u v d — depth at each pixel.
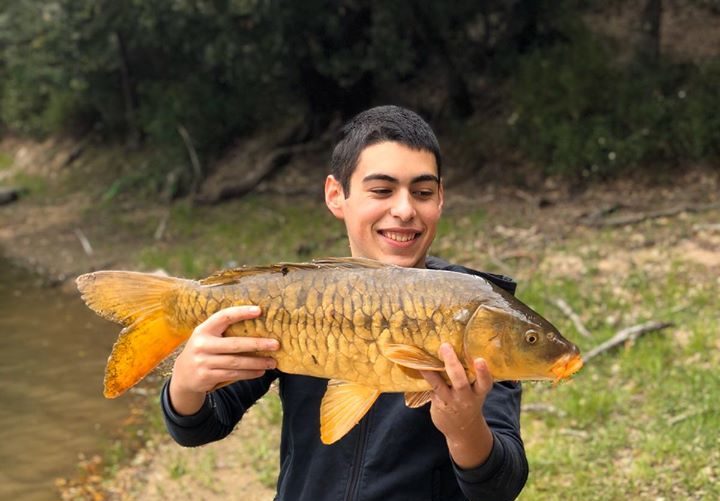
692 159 11.27
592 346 7.04
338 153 2.45
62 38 15.16
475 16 13.82
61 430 7.14
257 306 1.97
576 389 6.38
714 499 4.77
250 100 16.42
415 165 2.28
